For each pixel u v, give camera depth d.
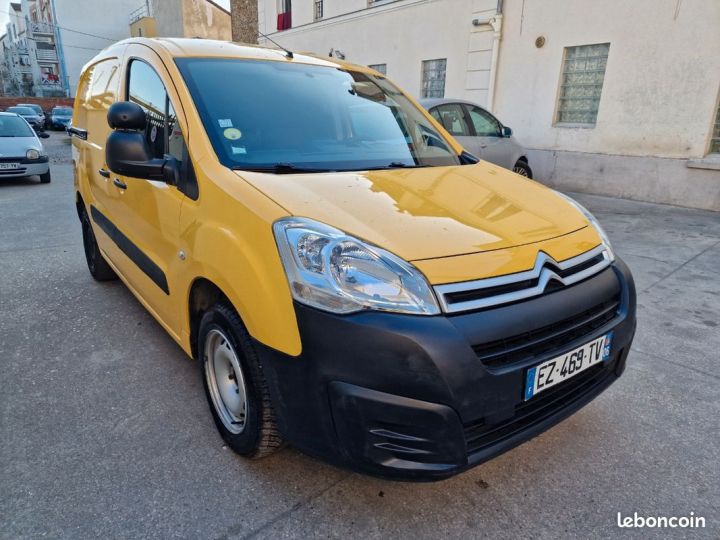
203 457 2.24
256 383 1.93
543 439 2.41
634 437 2.43
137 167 2.36
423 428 1.62
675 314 3.84
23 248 5.50
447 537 1.86
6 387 2.77
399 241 1.78
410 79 11.80
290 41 15.55
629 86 8.13
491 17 9.62
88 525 1.87
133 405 2.62
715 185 7.45
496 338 1.68
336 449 1.72
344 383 1.63
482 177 2.61
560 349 1.85
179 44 2.80
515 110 9.74
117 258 3.44
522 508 1.99
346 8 13.14
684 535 1.87
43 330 3.47
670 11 7.51
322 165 2.37
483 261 1.78
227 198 2.01
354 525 1.90
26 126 10.73
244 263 1.84
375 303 1.64
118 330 3.48
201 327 2.28
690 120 7.60
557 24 8.82
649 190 8.17
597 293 2.03
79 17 49.84
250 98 2.55
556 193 2.64
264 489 2.06
